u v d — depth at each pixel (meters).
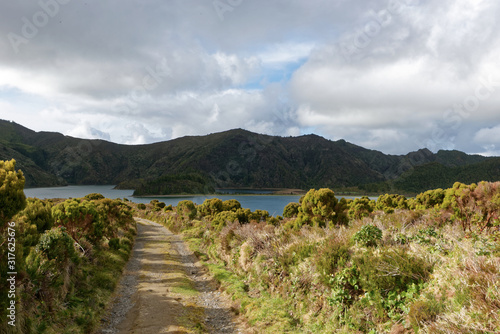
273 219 21.91
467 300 3.62
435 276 4.60
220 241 15.36
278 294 8.19
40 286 6.00
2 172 5.48
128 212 27.72
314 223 13.01
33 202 9.73
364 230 6.93
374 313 5.09
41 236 7.46
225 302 8.96
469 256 4.38
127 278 11.80
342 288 5.89
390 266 5.18
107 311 7.91
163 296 9.30
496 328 3.03
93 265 10.96
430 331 3.53
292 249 8.78
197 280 12.14
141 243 22.41
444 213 9.80
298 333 5.99
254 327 6.82
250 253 11.03
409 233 7.00
